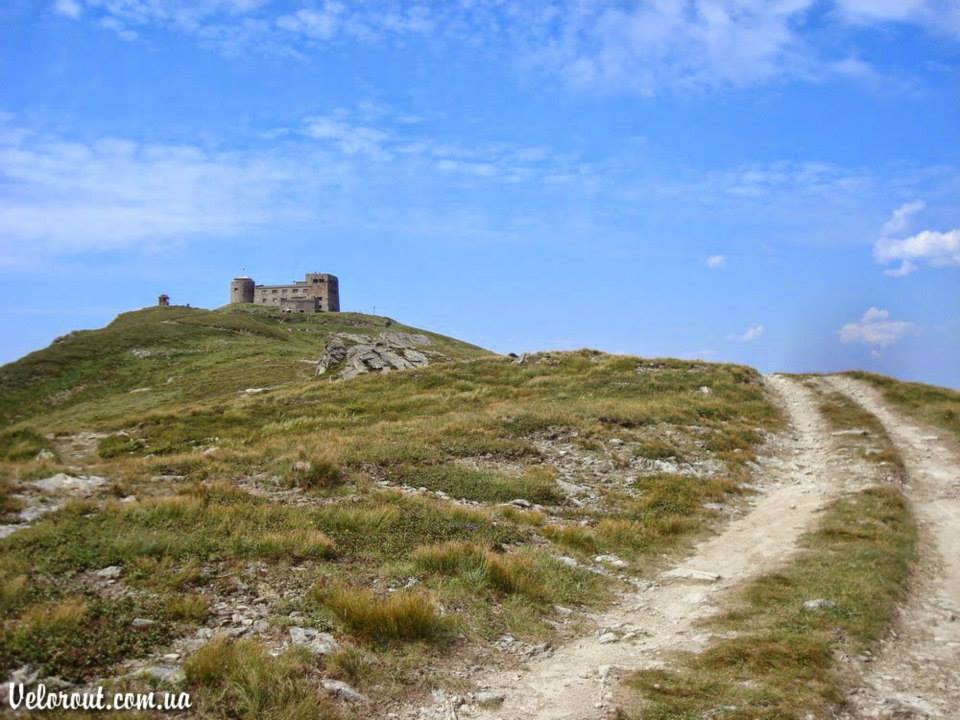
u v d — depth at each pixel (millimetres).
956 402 36000
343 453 22016
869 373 45406
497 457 24438
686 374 43562
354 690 8672
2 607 9602
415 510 16781
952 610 12484
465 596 12078
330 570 12484
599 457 24953
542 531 16922
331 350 59594
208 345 93250
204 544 12820
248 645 9023
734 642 10602
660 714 8500
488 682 9516
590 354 52312
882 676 9766
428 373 46250
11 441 29594
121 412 56469
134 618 9766
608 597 13516
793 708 8523
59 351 84062
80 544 12258
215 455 21641
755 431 31062
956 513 19688
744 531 18562
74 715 7316
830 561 14680
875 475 23312
